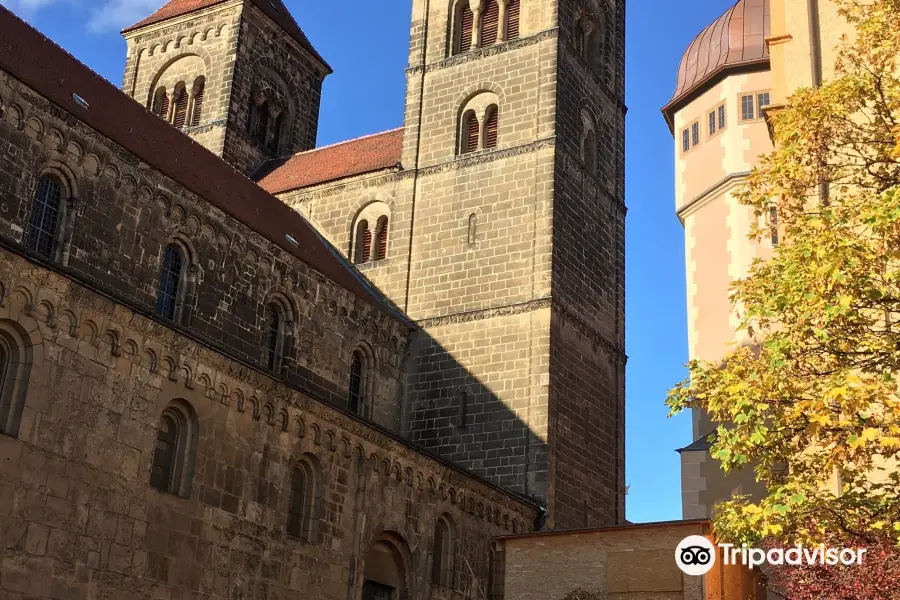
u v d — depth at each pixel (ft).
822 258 66.64
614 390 177.68
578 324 169.68
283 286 143.43
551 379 158.61
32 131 111.86
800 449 69.10
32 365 88.74
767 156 78.07
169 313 126.00
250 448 108.88
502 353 162.91
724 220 179.93
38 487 86.89
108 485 93.15
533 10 185.06
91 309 94.99
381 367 162.81
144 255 122.11
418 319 171.32
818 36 100.12
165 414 102.68
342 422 120.16
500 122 179.63
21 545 84.58
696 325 177.27
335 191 186.19
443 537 133.69
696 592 104.22
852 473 68.80
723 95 187.42
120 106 140.77
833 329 67.67
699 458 154.10
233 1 211.20
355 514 119.65
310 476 116.88
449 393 164.55
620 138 199.72
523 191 171.83
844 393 61.41
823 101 74.18
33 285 90.22
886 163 75.15
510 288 166.71
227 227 134.72
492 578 138.51
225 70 207.31
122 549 93.04
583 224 178.29
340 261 179.11
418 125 186.29
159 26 218.18
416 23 195.42
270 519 109.29
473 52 186.91
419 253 176.04
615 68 203.82
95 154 118.21
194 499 101.30
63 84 129.59
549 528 150.92
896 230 65.98
